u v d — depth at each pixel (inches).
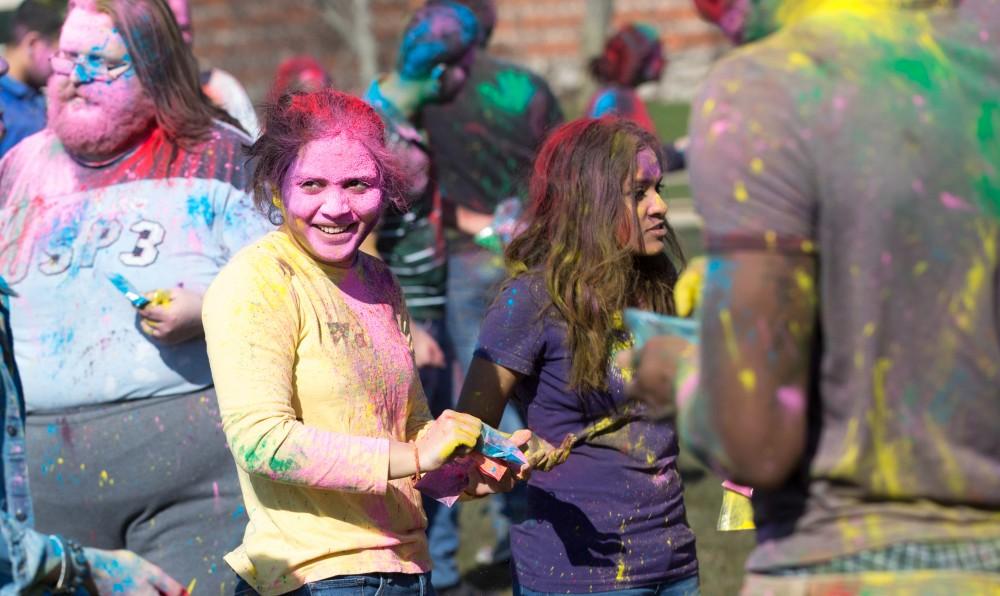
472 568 287.4
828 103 108.7
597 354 158.1
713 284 110.0
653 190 163.6
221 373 142.5
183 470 183.6
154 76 186.1
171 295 178.5
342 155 145.7
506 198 294.0
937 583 109.0
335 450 140.3
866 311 108.9
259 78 1283.2
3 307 141.8
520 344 161.6
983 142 110.5
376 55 1213.7
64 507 186.4
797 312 108.6
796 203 108.2
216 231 186.9
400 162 158.4
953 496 110.5
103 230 184.9
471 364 165.6
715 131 110.6
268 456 139.5
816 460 112.3
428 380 267.0
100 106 184.4
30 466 186.2
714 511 308.7
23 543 119.3
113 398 183.2
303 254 150.9
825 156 108.0
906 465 110.3
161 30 186.4
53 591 122.5
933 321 109.3
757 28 119.8
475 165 294.2
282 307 145.3
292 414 142.6
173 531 185.9
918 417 110.0
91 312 183.6
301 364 146.9
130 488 184.2
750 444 108.5
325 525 147.3
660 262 169.5
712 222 110.5
